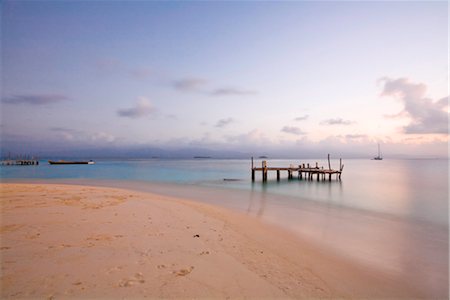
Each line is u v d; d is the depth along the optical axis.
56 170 54.81
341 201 17.38
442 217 12.55
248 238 7.59
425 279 5.58
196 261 5.48
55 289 4.13
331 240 8.26
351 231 9.55
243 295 4.27
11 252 5.60
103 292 4.09
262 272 5.25
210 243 6.75
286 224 10.18
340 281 5.26
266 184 28.42
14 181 28.59
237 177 38.16
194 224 8.70
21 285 4.22
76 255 5.50
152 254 5.72
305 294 4.56
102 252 5.71
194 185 26.48
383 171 57.91
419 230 9.95
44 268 4.85
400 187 26.05
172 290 4.25
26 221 8.19
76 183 26.62
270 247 6.98
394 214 13.21
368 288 5.06
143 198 14.36
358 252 7.20
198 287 4.39
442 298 4.79
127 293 4.09
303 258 6.36
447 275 5.80
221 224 9.10
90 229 7.45
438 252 7.36
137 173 46.38
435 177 40.03
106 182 28.58
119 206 11.27
